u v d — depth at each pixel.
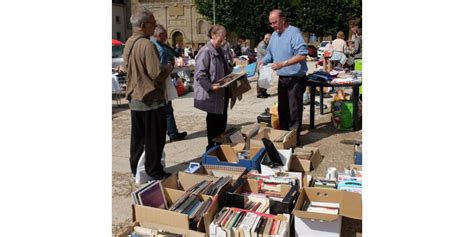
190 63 13.37
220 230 2.60
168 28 46.22
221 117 4.80
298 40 4.79
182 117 7.54
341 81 5.95
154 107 3.83
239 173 3.78
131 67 3.72
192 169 3.94
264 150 4.06
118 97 9.08
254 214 2.79
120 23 47.34
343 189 3.12
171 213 2.71
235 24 37.41
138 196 2.90
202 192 3.11
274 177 3.45
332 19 35.56
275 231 2.57
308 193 3.09
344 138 5.68
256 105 8.61
